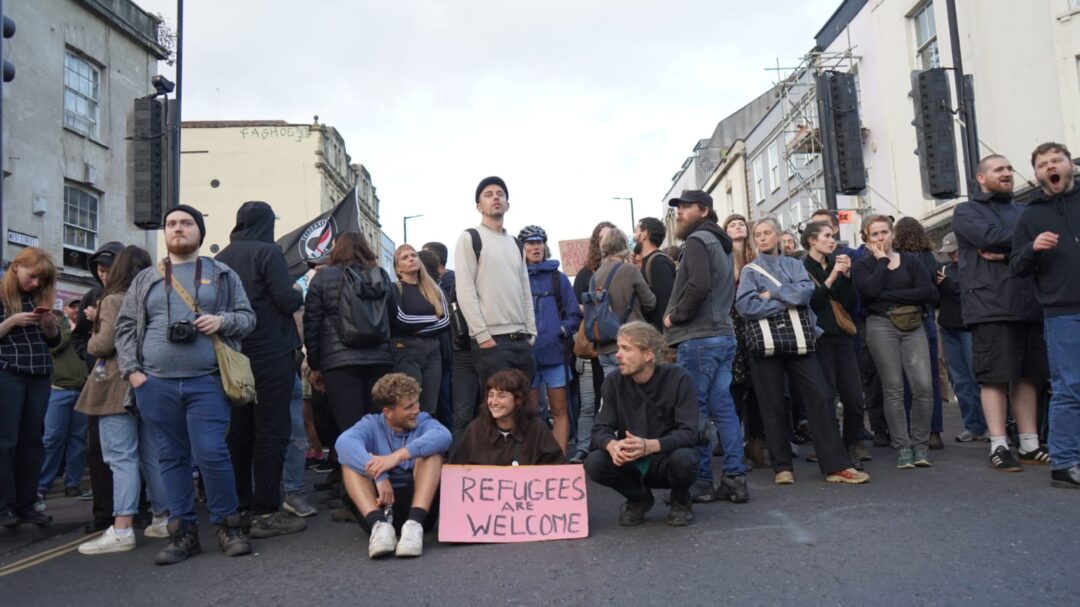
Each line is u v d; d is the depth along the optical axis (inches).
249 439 190.7
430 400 229.8
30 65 637.3
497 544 161.5
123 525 176.4
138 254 195.2
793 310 209.8
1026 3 530.3
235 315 165.3
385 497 162.2
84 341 228.1
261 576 143.8
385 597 125.6
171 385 158.1
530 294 220.2
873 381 282.8
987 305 212.8
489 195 215.2
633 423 171.3
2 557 176.9
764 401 215.3
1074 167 187.6
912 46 668.7
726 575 128.5
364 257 200.2
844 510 172.7
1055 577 119.5
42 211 639.8
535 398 243.4
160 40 816.3
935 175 373.7
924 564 129.0
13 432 194.4
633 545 152.8
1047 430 245.4
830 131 414.9
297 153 1440.7
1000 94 552.7
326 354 193.5
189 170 1428.4
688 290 193.2
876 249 233.0
